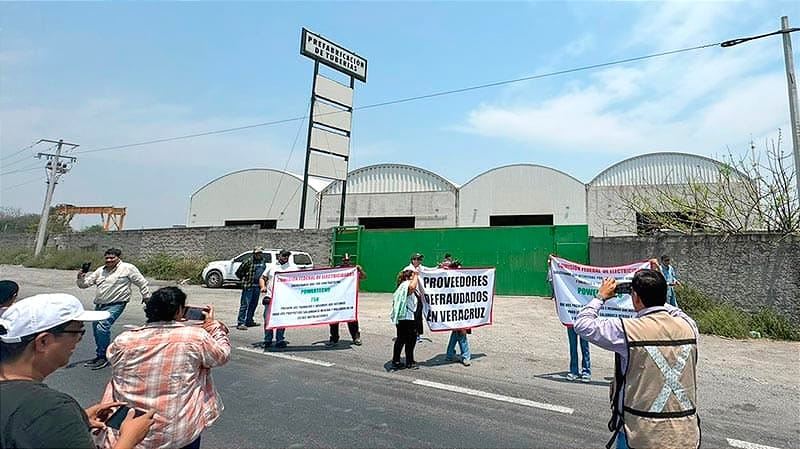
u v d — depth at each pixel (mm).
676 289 12250
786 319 10992
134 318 10859
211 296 16359
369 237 18938
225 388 5805
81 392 5449
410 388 5898
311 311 8406
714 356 8422
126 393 2715
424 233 17984
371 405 5238
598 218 26094
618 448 2824
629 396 2639
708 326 10766
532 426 4664
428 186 29188
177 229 25016
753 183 13352
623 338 2680
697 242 12531
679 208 14945
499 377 6488
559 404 5352
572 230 15789
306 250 20469
